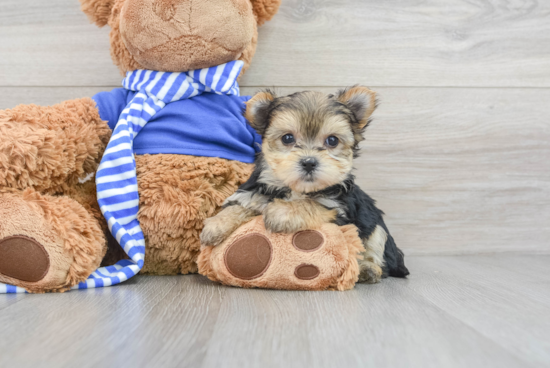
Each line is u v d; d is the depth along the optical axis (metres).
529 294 0.44
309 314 0.38
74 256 0.44
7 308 0.38
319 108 0.47
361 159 0.64
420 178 0.64
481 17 0.63
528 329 0.35
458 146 0.64
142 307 0.39
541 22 0.64
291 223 0.44
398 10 0.63
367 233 0.49
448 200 0.65
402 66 0.63
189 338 0.33
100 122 0.52
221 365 0.29
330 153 0.47
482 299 0.42
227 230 0.46
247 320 0.36
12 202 0.44
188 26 0.50
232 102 0.55
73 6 0.61
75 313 0.37
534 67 0.64
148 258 0.51
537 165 0.65
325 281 0.45
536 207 0.65
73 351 0.31
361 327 0.35
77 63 0.62
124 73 0.56
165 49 0.50
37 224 0.43
